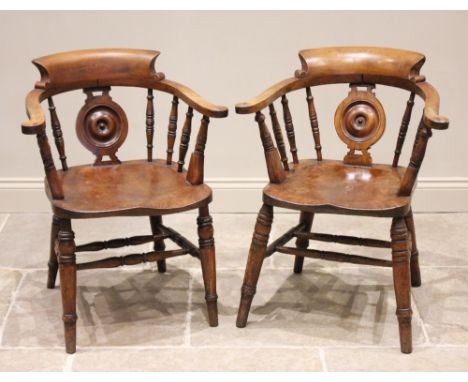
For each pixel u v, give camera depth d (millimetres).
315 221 3113
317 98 3037
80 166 2445
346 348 2232
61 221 2131
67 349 2207
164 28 2947
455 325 2346
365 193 2199
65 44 2973
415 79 2311
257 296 2527
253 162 3143
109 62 2396
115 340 2277
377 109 2398
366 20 2932
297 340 2273
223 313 2428
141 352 2217
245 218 3154
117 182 2311
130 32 2957
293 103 3057
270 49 2977
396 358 2184
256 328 2338
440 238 2949
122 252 2869
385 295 2531
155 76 2402
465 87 3008
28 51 2977
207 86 3031
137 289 2582
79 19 2936
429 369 2135
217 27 2943
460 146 3104
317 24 2941
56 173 2129
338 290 2562
